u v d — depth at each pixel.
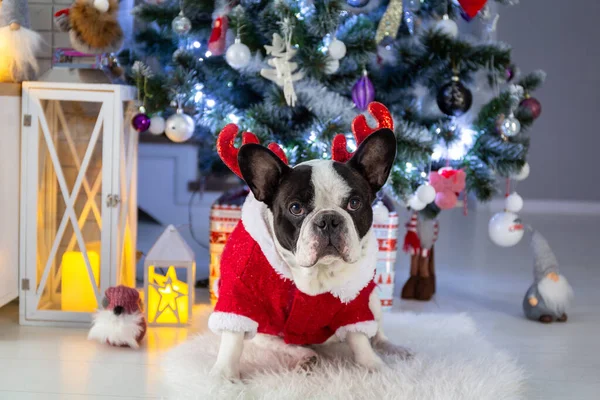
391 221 2.45
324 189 1.53
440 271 3.31
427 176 2.46
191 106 2.49
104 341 1.99
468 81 2.57
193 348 1.90
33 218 2.16
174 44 2.64
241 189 2.50
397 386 1.62
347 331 1.75
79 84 2.13
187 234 4.06
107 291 2.03
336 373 1.71
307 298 1.66
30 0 2.52
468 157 2.52
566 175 6.45
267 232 1.66
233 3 2.36
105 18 2.16
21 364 1.83
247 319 1.67
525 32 6.39
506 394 1.63
